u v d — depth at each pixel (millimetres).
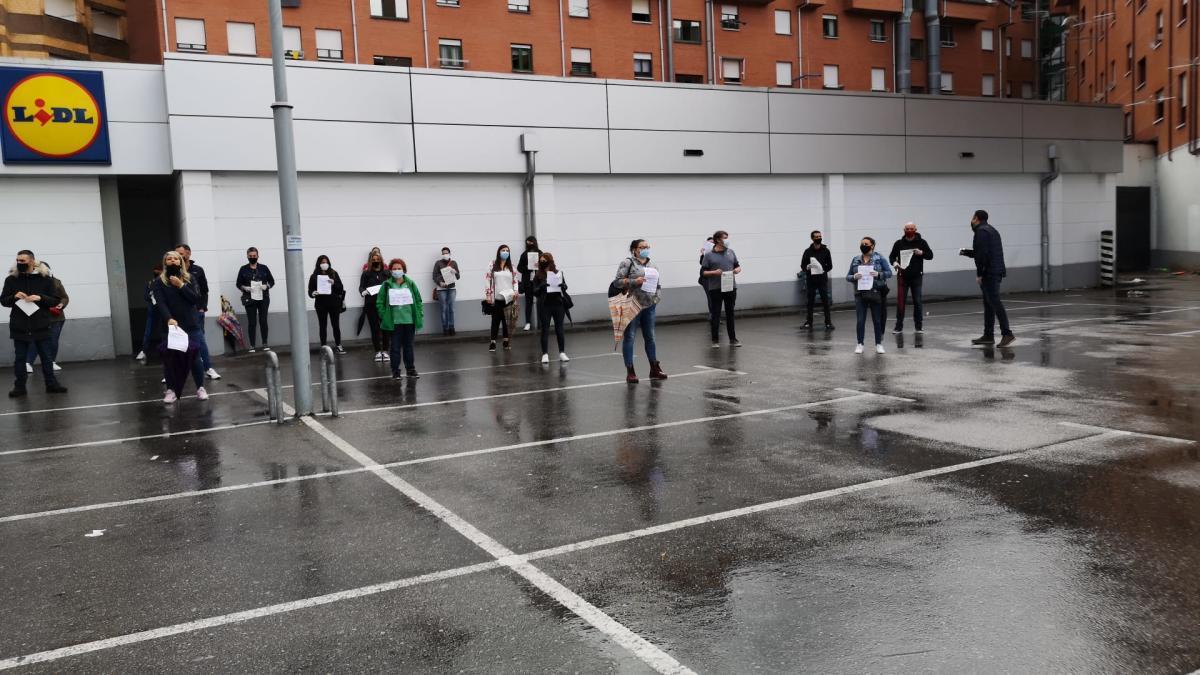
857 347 12984
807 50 45438
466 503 5934
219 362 15078
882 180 23188
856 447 7180
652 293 11156
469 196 18672
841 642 3670
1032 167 24984
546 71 39719
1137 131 37375
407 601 4266
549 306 13430
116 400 11094
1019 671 3373
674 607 4098
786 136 21641
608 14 40812
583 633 3848
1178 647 3531
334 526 5512
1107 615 3844
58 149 15289
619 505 5773
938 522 5184
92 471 7258
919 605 4016
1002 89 52156
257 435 8523
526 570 4641
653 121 20078
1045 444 7012
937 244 24062
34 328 11695
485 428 8523
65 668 3662
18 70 14969
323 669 3578
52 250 15719
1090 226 26312
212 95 16031
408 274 18156
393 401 10359
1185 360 11094
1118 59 40406
